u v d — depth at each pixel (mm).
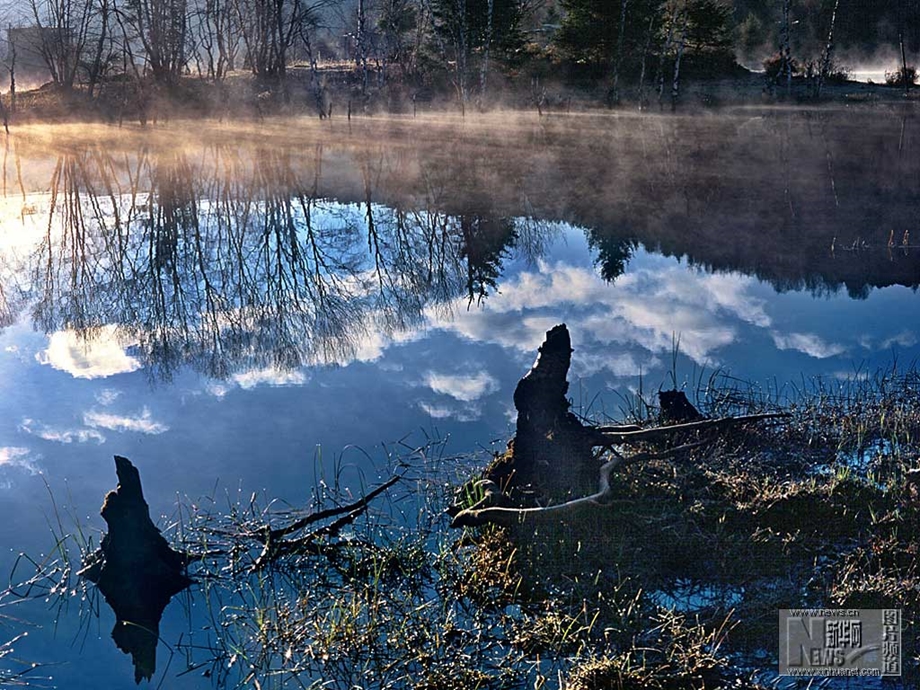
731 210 23453
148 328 14102
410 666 5938
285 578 7105
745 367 11742
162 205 24000
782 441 8930
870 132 36469
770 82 46844
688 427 8359
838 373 11305
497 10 46219
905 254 18516
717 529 7090
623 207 23969
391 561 7141
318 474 8898
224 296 15953
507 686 5699
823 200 24484
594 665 5660
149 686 6008
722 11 48062
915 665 5703
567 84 48438
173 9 48031
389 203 24484
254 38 53125
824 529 7105
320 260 18547
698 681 5621
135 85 46781
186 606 6863
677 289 16156
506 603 6582
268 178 28094
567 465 7922
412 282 16766
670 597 6469
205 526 7906
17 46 56594
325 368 12125
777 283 16531
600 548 6988
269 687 5855
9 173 28375
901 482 7902
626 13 45938
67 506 8453
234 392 11281
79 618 6785
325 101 46219
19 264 18312
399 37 49688
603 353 12422
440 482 8609
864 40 64938
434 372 11914
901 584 6391
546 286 16578
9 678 6168
